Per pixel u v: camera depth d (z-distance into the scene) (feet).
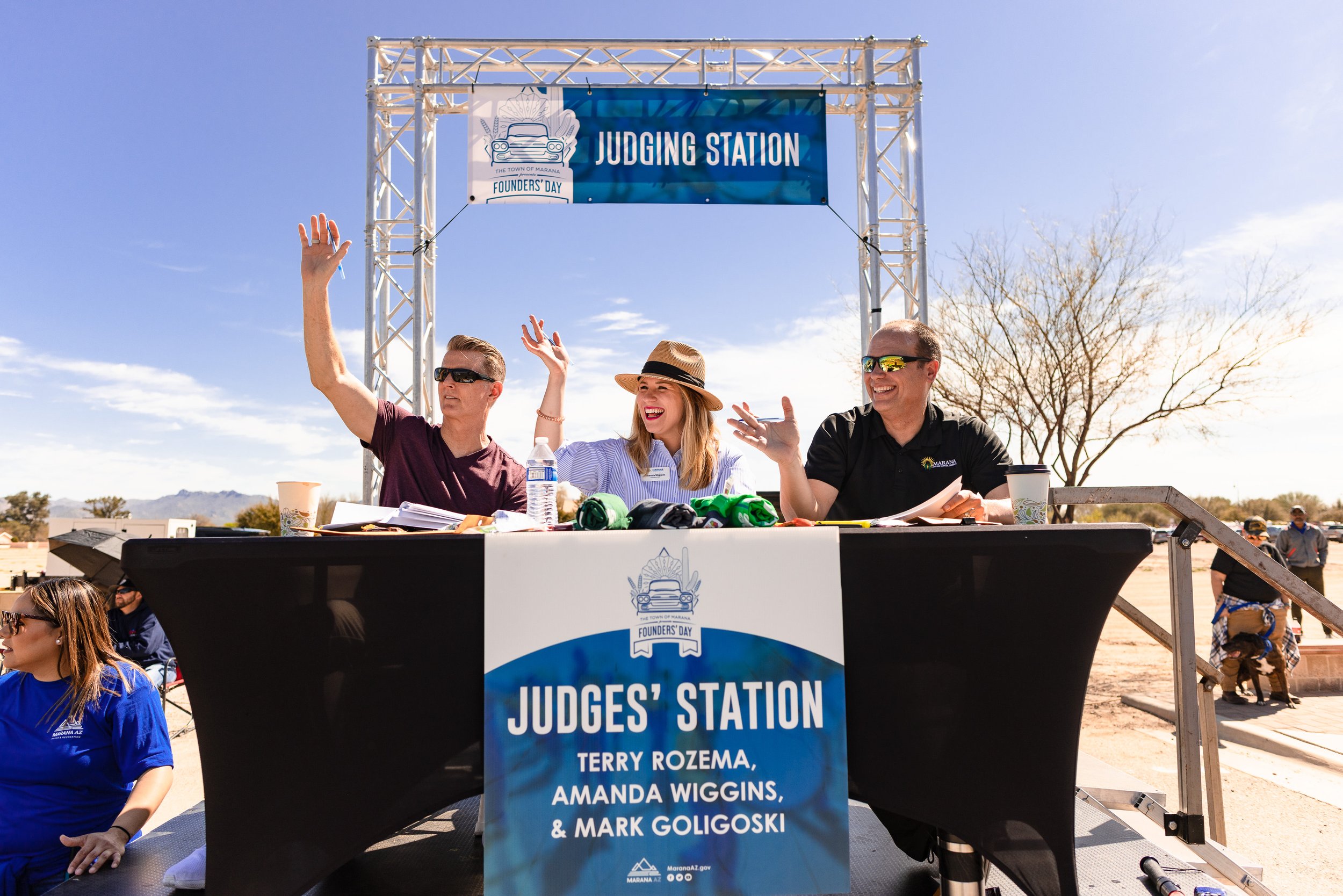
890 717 4.27
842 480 8.52
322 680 4.13
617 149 22.06
